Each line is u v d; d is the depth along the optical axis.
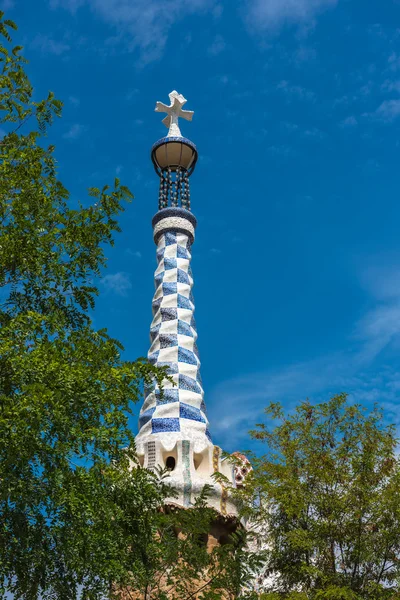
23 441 10.62
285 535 15.90
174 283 22.81
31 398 10.69
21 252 12.88
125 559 12.16
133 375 12.23
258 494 17.03
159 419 19.69
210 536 17.92
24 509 11.07
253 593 13.56
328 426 17.14
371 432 16.58
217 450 19.52
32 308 13.34
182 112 27.02
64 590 11.35
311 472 16.31
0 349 11.20
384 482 16.19
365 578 15.56
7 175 13.36
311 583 16.27
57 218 13.57
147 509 13.22
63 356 11.89
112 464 12.57
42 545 11.34
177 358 21.09
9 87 14.12
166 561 13.27
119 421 11.85
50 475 11.02
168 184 25.55
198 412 20.17
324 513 16.20
